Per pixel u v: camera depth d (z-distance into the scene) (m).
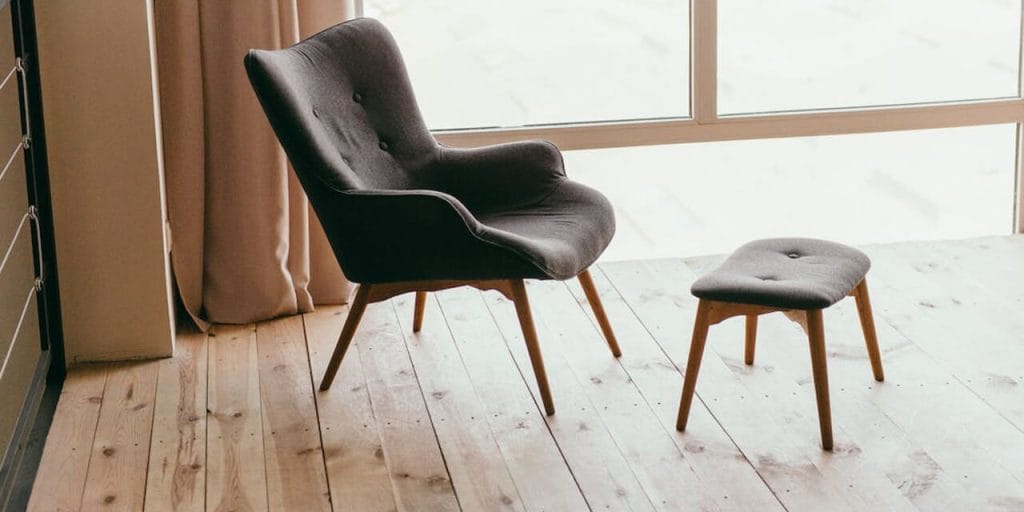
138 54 3.50
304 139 3.14
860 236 4.50
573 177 4.33
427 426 3.18
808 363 3.47
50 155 3.52
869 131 4.39
